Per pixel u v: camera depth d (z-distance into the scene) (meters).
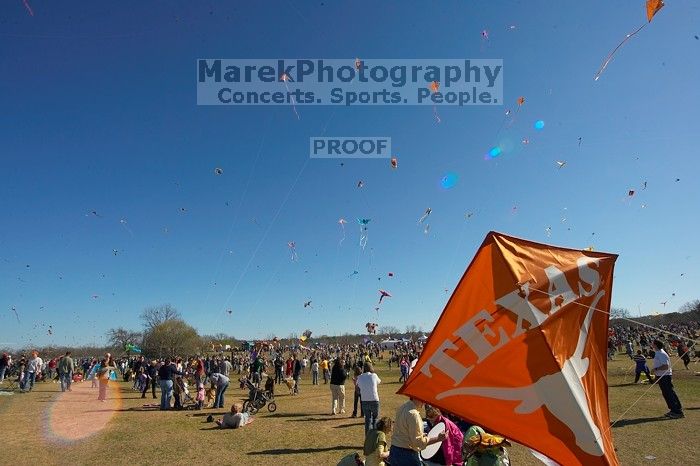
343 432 10.00
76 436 9.73
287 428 10.60
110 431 10.31
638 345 30.95
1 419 11.84
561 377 2.69
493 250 2.91
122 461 7.72
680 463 6.69
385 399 15.66
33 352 19.64
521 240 2.99
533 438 2.68
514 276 2.83
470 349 2.81
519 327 2.77
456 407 2.77
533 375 2.71
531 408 2.69
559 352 2.74
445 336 2.87
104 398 16.27
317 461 7.61
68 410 13.62
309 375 34.88
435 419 5.96
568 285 2.90
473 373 2.78
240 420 10.82
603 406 2.77
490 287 2.86
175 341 60.50
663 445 7.65
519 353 2.75
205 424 11.33
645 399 12.61
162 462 7.66
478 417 2.74
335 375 12.79
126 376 28.73
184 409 14.25
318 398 17.39
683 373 19.28
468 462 4.54
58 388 20.89
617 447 7.62
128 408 14.30
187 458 7.90
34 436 9.65
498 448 4.50
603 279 3.01
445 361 2.83
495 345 2.78
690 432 8.48
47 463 7.60
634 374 19.17
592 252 3.07
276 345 39.81
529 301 2.79
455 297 2.90
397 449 5.25
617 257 3.08
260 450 8.42
